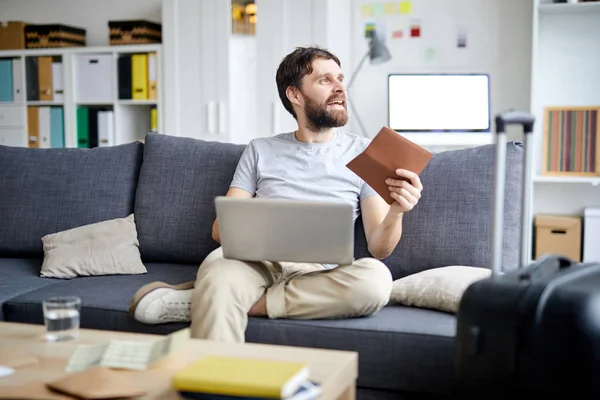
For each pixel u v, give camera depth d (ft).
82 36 17.57
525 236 5.71
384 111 15.34
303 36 14.19
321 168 8.09
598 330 4.83
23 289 8.07
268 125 14.62
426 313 6.88
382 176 6.91
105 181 9.46
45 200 9.50
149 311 6.81
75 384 4.35
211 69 15.03
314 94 8.07
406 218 7.96
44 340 5.39
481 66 14.75
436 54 14.96
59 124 16.98
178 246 8.96
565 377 4.80
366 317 6.77
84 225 9.30
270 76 14.52
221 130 15.02
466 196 7.82
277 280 7.40
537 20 13.30
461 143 14.42
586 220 13.24
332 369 4.81
